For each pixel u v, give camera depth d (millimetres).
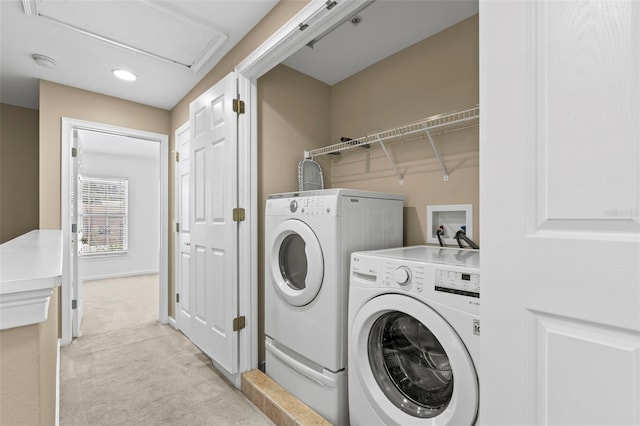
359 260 1452
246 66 2027
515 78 721
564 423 656
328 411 1586
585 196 630
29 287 564
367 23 1940
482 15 779
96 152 5906
